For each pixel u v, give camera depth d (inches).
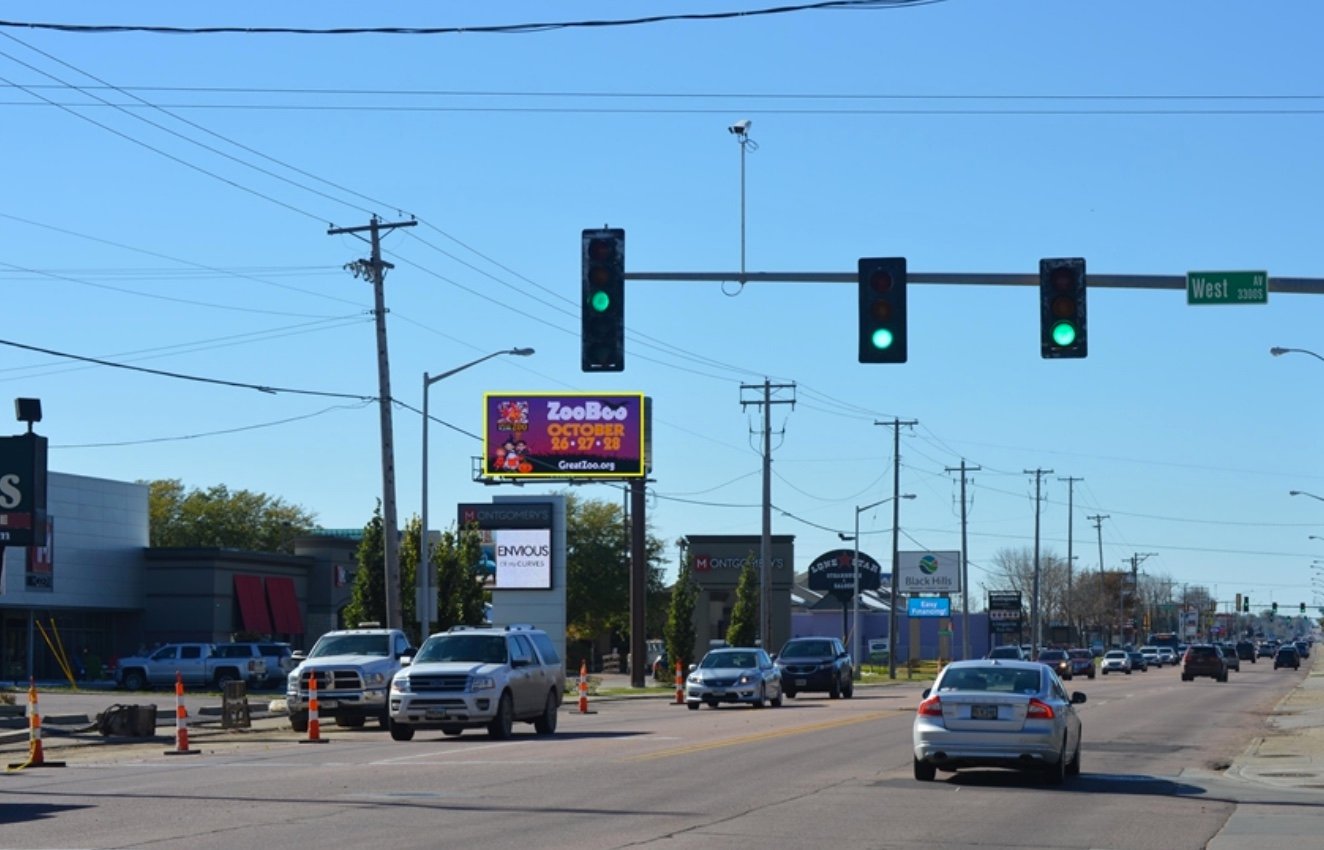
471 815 791.7
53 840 683.4
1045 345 1000.9
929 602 5802.2
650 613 5556.1
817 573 5000.0
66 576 3073.3
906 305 1007.6
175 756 1242.0
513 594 3599.9
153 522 5477.4
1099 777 1072.2
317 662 1622.8
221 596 3344.0
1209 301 1008.9
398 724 1422.2
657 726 1662.2
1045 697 984.9
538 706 1505.9
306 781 978.7
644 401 3705.7
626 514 4950.8
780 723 1708.9
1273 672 4808.1
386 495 2041.1
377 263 2058.3
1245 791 992.9
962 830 755.4
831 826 765.9
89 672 3125.0
